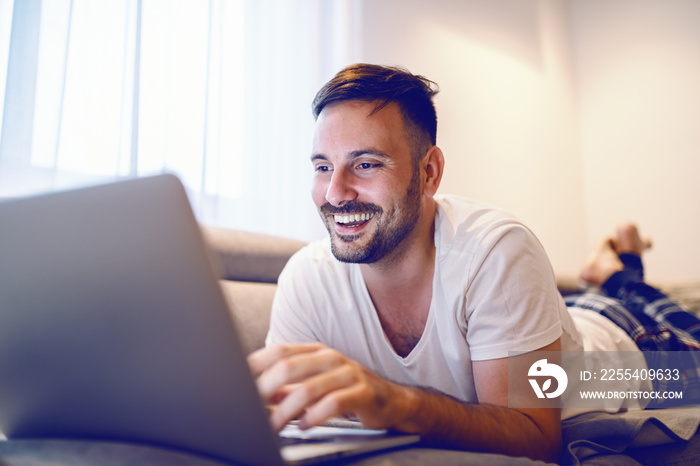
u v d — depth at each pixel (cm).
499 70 350
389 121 82
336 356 49
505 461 46
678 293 202
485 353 78
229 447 39
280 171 224
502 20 358
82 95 166
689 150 357
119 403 43
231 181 209
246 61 218
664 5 373
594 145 397
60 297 42
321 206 85
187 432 41
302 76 237
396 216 82
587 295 162
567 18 409
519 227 84
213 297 37
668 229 361
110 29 174
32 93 151
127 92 174
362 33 271
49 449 42
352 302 93
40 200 42
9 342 45
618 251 197
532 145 364
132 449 40
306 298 98
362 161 81
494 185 338
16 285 43
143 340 40
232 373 37
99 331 41
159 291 39
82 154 165
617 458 67
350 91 82
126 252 39
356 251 83
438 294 86
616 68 390
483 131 336
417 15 304
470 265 82
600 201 391
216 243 128
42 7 159
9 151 147
